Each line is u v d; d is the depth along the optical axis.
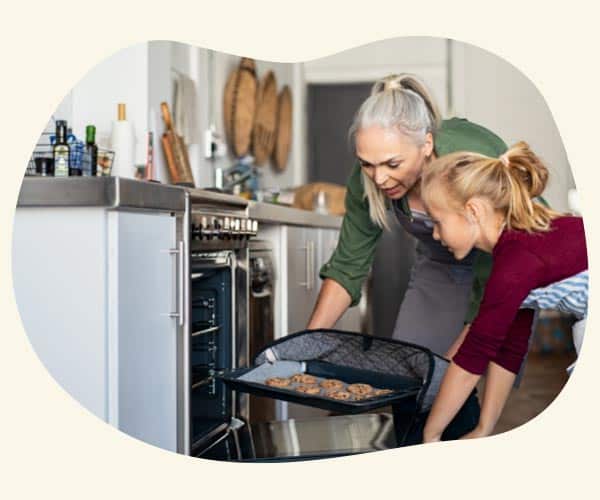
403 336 3.23
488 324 2.90
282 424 3.18
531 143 2.86
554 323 3.10
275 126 5.35
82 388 2.32
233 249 3.10
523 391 2.89
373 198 3.28
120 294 2.31
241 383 2.90
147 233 2.44
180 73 3.83
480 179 2.89
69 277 2.31
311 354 3.11
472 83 2.94
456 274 3.14
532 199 2.84
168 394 2.61
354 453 3.08
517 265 2.85
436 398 2.97
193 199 2.70
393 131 3.03
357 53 5.59
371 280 4.30
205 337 2.94
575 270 2.80
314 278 3.97
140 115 3.29
